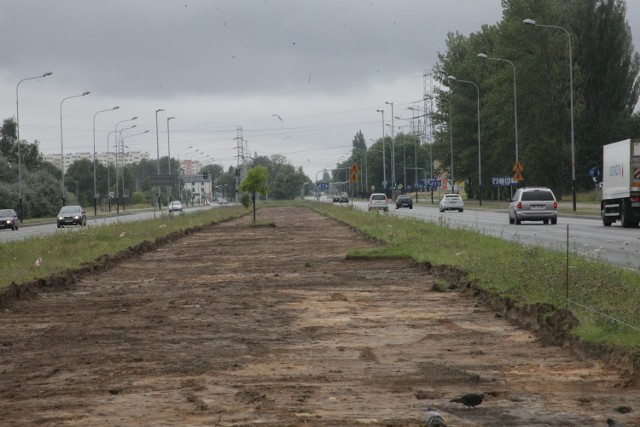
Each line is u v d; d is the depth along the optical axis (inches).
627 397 431.2
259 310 778.8
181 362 533.3
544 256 1005.8
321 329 663.8
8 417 402.3
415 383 466.0
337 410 404.2
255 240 1983.3
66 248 1476.4
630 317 573.9
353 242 1782.7
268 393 442.3
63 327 697.6
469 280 899.4
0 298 847.7
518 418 390.6
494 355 548.7
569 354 549.0
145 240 1745.8
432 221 2130.9
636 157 2059.5
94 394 448.5
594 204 3875.5
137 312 776.3
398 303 818.8
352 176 3142.2
